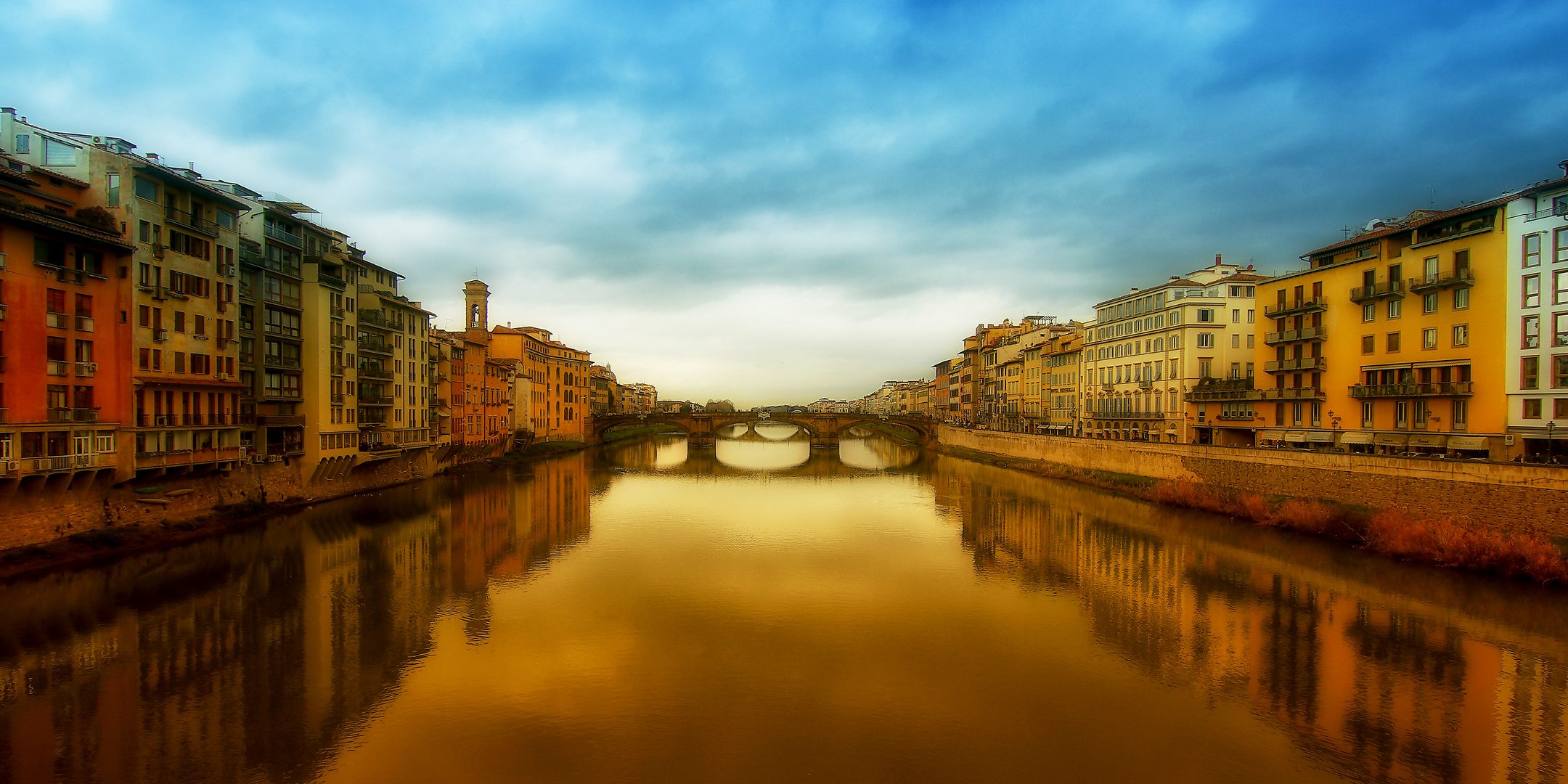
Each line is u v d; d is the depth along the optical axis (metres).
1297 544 41.81
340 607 30.62
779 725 20.53
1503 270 42.19
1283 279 60.56
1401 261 49.38
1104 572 37.41
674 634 28.16
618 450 131.88
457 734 19.78
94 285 34.91
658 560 40.50
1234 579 35.06
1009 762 18.53
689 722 20.70
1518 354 41.09
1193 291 70.38
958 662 25.33
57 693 21.86
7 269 30.70
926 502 63.88
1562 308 38.81
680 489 73.38
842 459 116.69
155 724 20.05
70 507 34.12
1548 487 33.34
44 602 29.28
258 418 47.88
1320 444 55.25
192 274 41.12
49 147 36.91
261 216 47.56
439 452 76.31
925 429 134.38
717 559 40.94
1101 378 85.75
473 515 52.97
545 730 20.08
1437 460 38.72
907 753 19.02
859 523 53.00
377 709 21.28
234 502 44.97
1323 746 19.45
